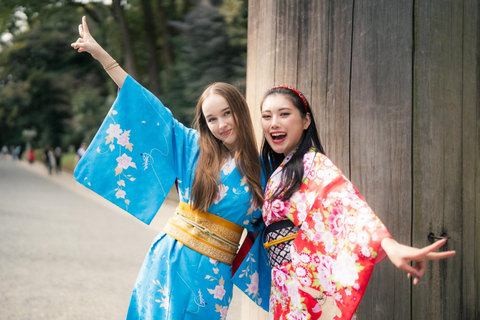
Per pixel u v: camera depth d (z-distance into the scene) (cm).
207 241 208
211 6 1286
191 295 205
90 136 2700
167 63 1698
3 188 1574
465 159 211
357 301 170
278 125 194
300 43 226
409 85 200
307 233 185
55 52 2647
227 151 215
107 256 602
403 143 201
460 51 207
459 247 210
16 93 3359
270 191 197
